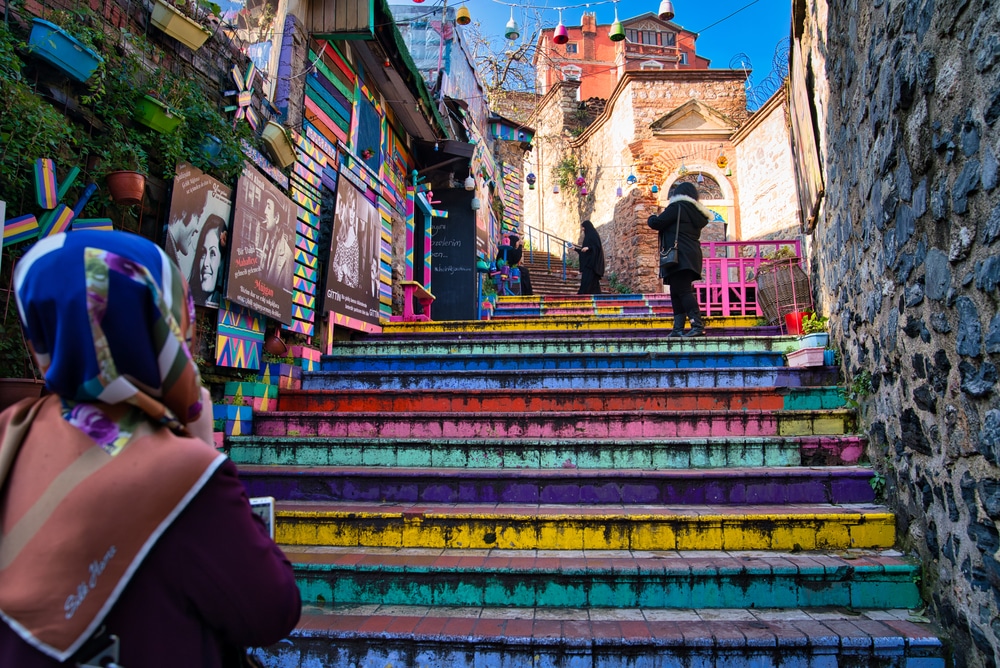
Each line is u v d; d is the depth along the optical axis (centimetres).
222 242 413
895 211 291
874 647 238
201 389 113
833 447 368
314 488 364
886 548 302
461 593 283
